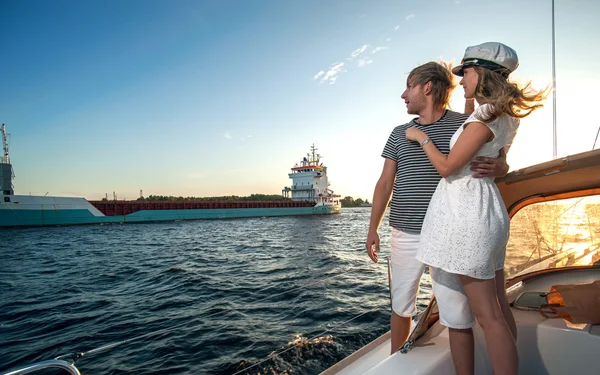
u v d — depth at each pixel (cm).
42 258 1259
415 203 158
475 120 116
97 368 383
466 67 127
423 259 126
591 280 186
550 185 161
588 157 124
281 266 1021
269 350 413
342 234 2236
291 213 4381
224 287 752
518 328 154
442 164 122
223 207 3894
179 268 1000
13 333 503
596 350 138
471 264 114
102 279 895
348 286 730
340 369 162
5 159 2398
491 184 124
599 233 176
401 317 171
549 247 195
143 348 431
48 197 2541
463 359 125
